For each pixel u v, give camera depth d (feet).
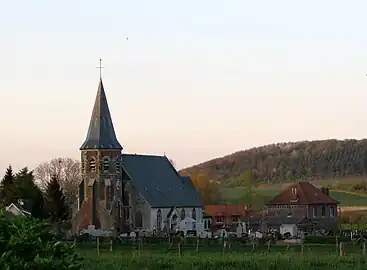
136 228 463.01
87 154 456.86
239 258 209.36
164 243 335.88
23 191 465.47
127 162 474.08
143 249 306.35
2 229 70.33
